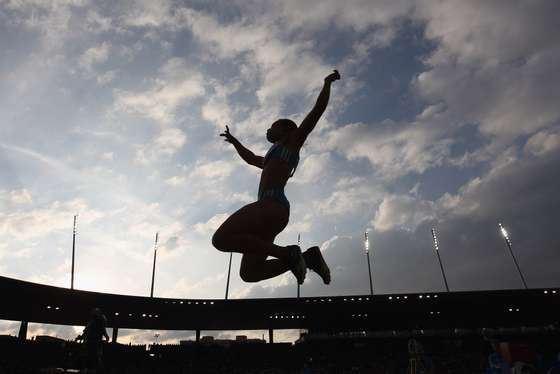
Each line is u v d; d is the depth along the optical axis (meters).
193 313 62.06
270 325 64.00
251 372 54.28
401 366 52.09
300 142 2.97
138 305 59.28
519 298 57.22
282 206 2.71
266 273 2.99
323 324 63.81
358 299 61.03
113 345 55.75
